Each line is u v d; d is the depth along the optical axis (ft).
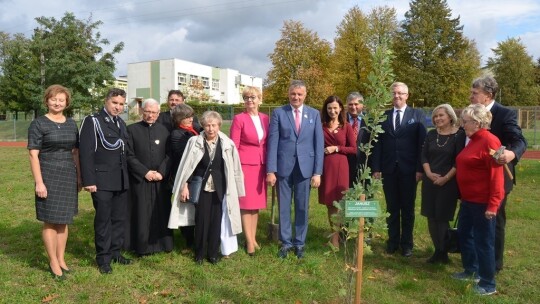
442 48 157.07
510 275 17.35
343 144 19.89
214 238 18.37
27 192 33.73
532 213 26.07
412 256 19.83
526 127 82.74
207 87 258.78
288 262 18.56
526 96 193.47
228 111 127.65
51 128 15.99
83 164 16.57
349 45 143.23
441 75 151.53
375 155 19.61
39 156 16.14
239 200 19.35
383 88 11.93
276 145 18.84
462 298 15.17
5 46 160.66
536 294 15.69
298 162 18.63
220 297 15.19
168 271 17.54
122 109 17.57
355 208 11.88
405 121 19.24
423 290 15.97
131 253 19.54
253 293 15.58
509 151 14.48
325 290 15.75
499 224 17.17
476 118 15.15
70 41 93.50
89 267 17.87
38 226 24.12
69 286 16.02
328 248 20.45
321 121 20.34
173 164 19.62
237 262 18.62
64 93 16.34
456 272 17.62
